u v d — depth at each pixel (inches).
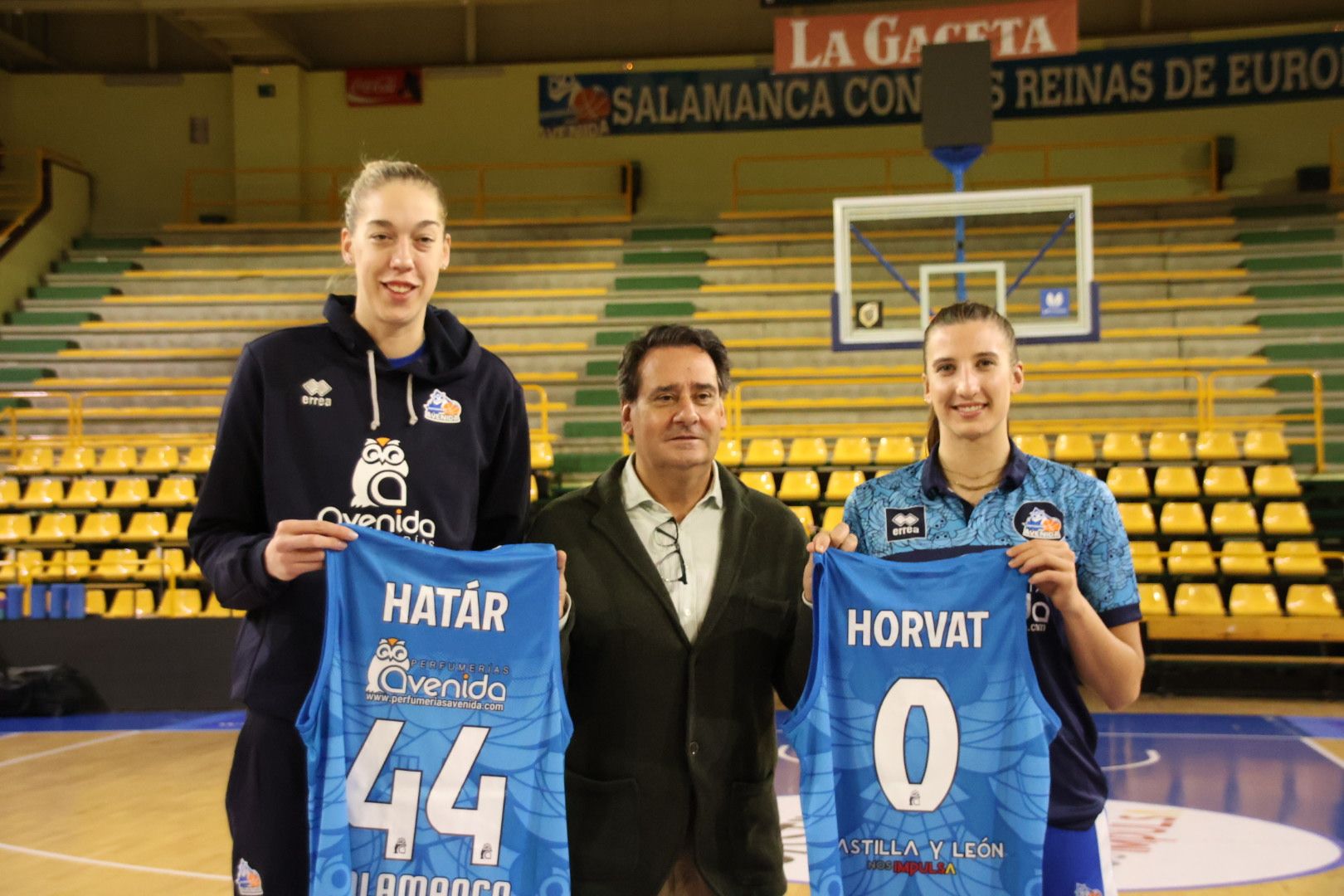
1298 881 174.6
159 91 625.0
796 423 464.8
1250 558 361.1
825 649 91.7
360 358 97.8
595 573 98.9
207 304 547.2
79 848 201.5
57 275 569.9
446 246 99.3
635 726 95.8
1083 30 589.0
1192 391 463.5
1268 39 554.9
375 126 616.4
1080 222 334.3
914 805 92.4
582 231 584.4
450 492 98.4
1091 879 93.2
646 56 612.4
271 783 92.6
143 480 420.5
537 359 507.2
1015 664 92.0
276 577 88.7
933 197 339.6
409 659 90.4
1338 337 475.2
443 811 89.3
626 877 93.6
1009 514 97.4
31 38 621.9
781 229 571.8
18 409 491.2
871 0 560.7
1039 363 482.0
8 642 345.4
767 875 96.3
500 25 619.8
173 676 344.5
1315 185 545.3
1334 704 337.7
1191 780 242.5
